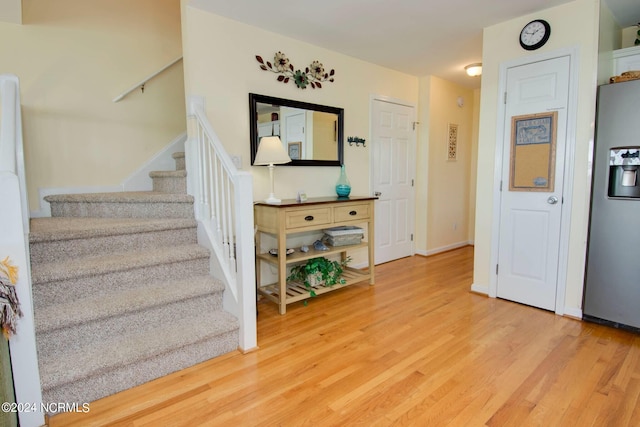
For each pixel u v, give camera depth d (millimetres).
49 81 2895
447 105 4824
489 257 3123
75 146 3043
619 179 2396
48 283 1890
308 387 1817
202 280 2359
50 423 1549
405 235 4660
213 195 2463
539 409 1634
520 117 2828
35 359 1496
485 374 1920
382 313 2783
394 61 3895
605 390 1768
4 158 1547
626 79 2434
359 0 2506
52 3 2871
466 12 2703
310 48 3348
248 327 2166
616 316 2441
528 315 2711
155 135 3461
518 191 2881
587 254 2562
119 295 2072
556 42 2615
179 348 1944
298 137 3301
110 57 3174
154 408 1654
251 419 1584
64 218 2715
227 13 2709
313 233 3535
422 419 1575
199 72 2670
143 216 2760
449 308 2871
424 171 4664
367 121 3959
